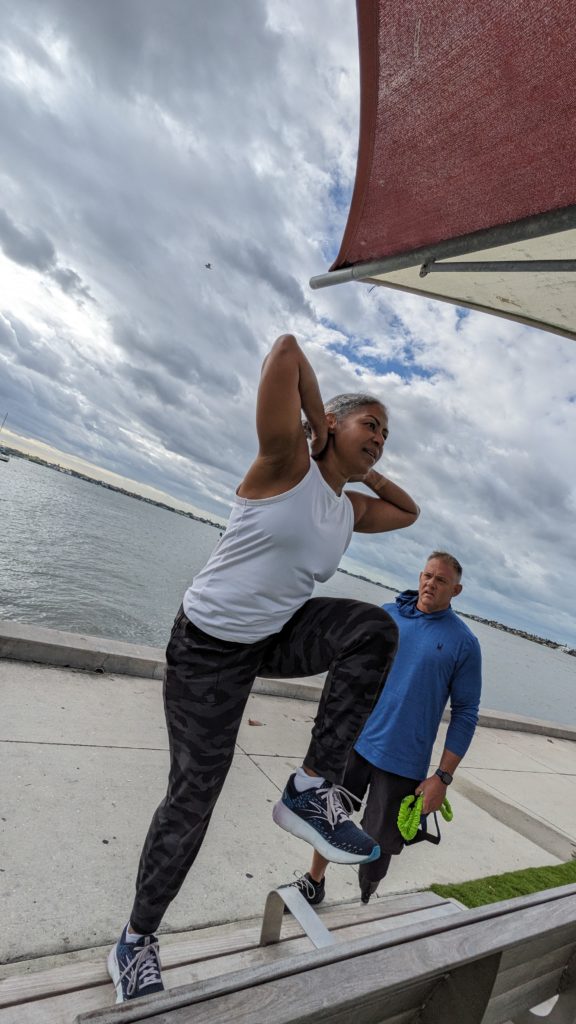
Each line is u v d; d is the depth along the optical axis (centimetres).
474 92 185
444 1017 132
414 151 217
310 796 148
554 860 404
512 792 525
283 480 152
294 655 161
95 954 203
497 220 218
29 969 190
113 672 471
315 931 179
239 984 97
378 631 150
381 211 250
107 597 3591
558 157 182
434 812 254
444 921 133
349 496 186
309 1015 93
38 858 240
